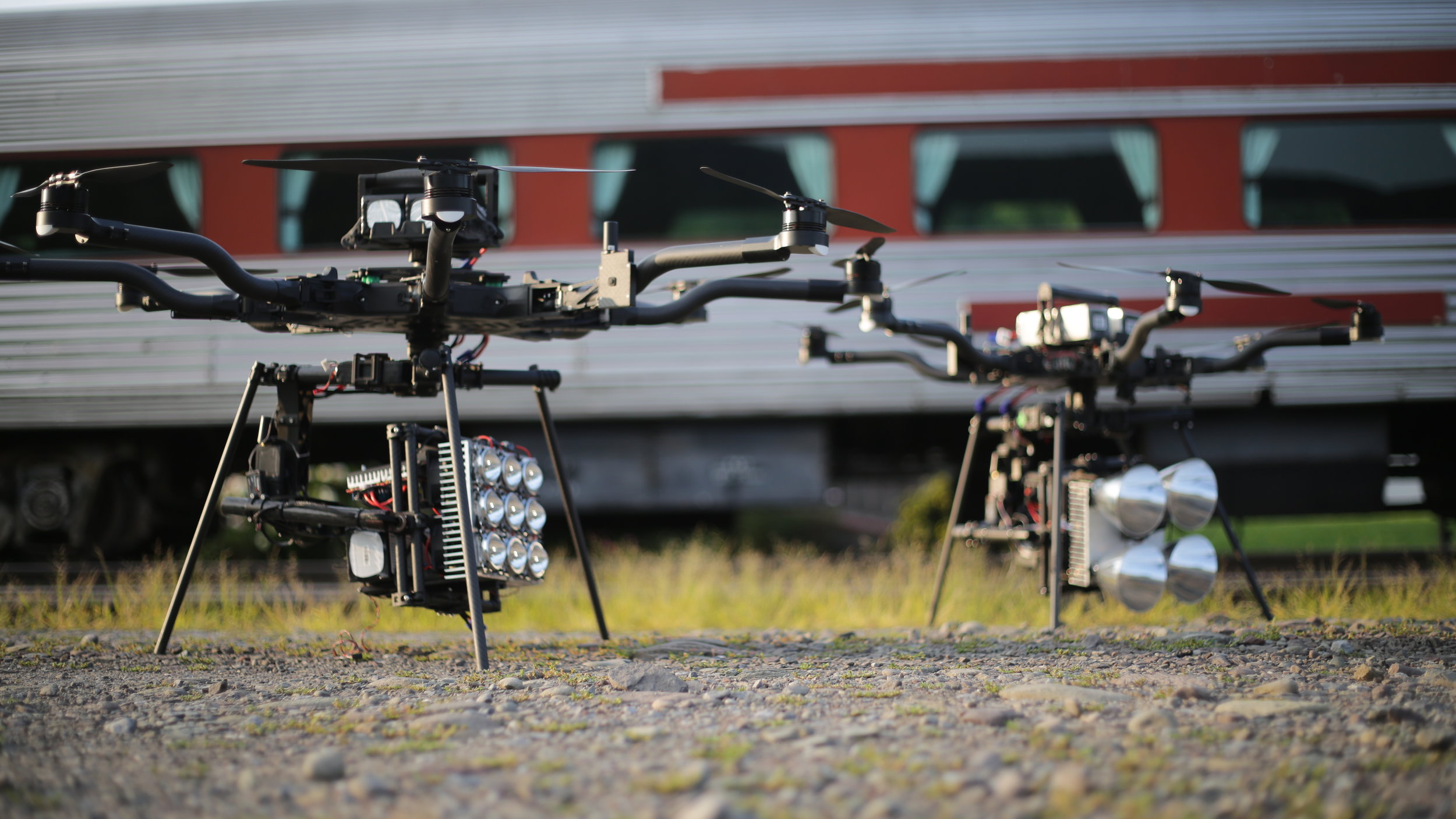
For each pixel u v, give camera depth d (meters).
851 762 6.93
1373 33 22.95
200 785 6.68
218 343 22.75
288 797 6.33
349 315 11.43
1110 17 22.95
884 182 22.83
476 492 12.14
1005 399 17.06
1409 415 25.89
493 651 13.56
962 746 7.40
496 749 7.46
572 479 23.98
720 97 22.91
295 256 23.23
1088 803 5.90
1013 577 18.75
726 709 8.90
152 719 8.91
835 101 22.86
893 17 22.98
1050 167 22.91
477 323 11.99
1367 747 7.30
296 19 23.38
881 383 22.45
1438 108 22.95
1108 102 22.81
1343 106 22.89
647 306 12.87
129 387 22.77
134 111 23.31
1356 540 31.58
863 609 18.22
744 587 19.31
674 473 23.88
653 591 19.88
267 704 9.52
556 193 23.08
